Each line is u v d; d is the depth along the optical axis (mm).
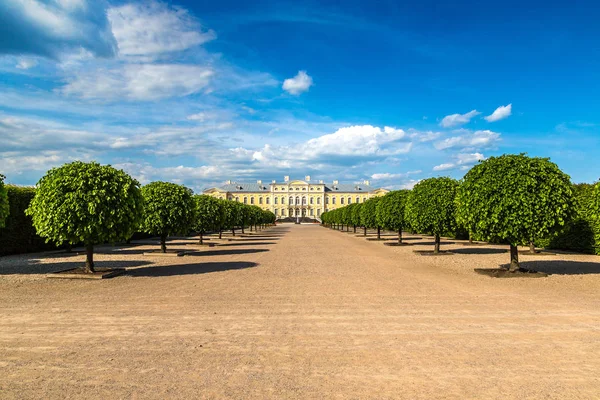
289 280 14891
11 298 11531
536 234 15062
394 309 10234
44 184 15406
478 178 16266
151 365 6379
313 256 24062
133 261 20922
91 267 15867
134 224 16453
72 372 6102
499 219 15234
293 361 6559
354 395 5312
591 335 7953
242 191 147750
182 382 5730
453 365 6391
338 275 16219
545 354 6883
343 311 10016
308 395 5312
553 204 14859
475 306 10555
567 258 21781
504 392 5414
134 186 16688
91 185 15289
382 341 7617
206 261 21125
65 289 12953
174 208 23172
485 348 7199
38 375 5996
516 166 15508
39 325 8688
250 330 8328
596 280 14594
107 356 6785
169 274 16359
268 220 85875
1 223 16719
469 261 21047
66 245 28625
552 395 5324
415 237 46312
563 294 12117
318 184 148000
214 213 31938
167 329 8383
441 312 9898
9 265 19062
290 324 8797
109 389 5504
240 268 18281
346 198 149000
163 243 24281
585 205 23438
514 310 10086
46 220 14930
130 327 8523
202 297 11711
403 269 18078
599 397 5262
